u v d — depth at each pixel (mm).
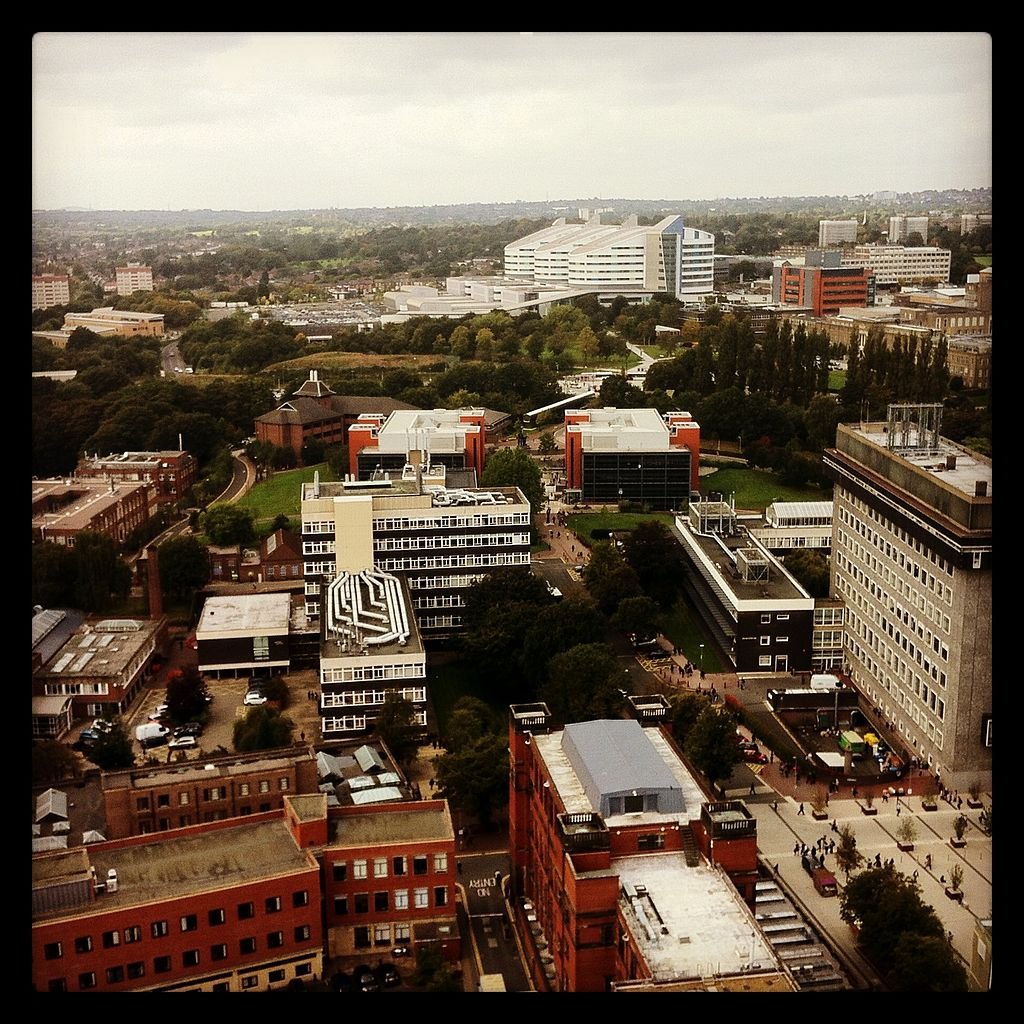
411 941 153125
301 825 149750
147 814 171750
